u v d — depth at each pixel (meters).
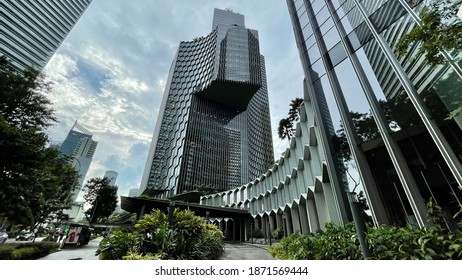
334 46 10.51
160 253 7.14
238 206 35.06
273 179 25.70
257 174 83.12
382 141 7.37
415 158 6.34
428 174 6.05
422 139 6.29
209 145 76.75
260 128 97.31
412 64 6.41
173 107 90.00
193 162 70.25
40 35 39.88
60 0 45.16
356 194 7.78
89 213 38.06
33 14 39.00
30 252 9.36
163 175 74.94
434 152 6.06
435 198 5.82
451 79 5.28
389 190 7.01
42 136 11.48
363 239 3.86
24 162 9.98
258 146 92.06
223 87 81.81
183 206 24.70
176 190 63.75
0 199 8.91
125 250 7.65
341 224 8.03
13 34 35.22
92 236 35.81
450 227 5.12
